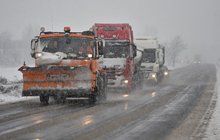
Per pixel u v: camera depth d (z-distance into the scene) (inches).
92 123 677.3
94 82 944.9
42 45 992.2
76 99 1083.3
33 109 868.0
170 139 555.5
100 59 1026.7
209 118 749.9
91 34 992.9
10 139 540.1
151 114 799.1
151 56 1895.9
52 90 931.3
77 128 626.5
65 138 548.4
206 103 1012.5
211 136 577.6
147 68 1882.4
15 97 1141.1
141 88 1583.4
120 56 1370.6
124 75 1359.5
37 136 560.7
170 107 921.5
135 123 683.4
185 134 591.8
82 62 960.9
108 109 874.8
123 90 1371.8
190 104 989.2
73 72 929.5
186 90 1457.9
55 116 757.3
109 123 679.1
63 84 932.6
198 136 577.3
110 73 1353.3
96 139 544.4
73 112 818.8
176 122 700.7
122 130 615.2
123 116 766.5
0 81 1401.3
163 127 647.8
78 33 997.2
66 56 971.9
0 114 784.9
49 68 925.2
